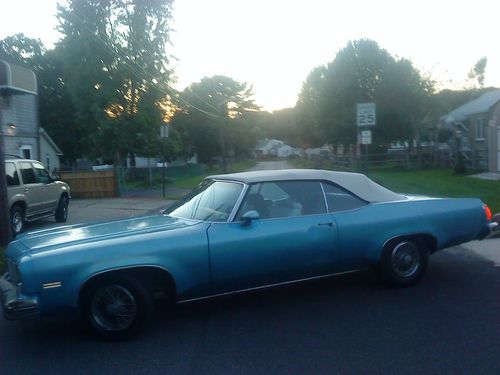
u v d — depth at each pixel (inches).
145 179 1505.9
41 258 202.5
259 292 269.7
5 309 203.6
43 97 1806.1
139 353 200.5
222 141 2080.5
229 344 205.3
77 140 1843.0
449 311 233.8
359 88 1592.0
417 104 1561.3
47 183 555.2
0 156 386.3
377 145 1641.2
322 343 202.5
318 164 1834.4
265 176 246.8
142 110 1323.8
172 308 248.7
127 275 211.6
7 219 390.0
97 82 1311.5
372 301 250.1
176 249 216.8
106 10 1300.4
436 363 181.9
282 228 236.1
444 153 1373.0
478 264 315.9
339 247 247.0
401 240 262.1
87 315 212.2
